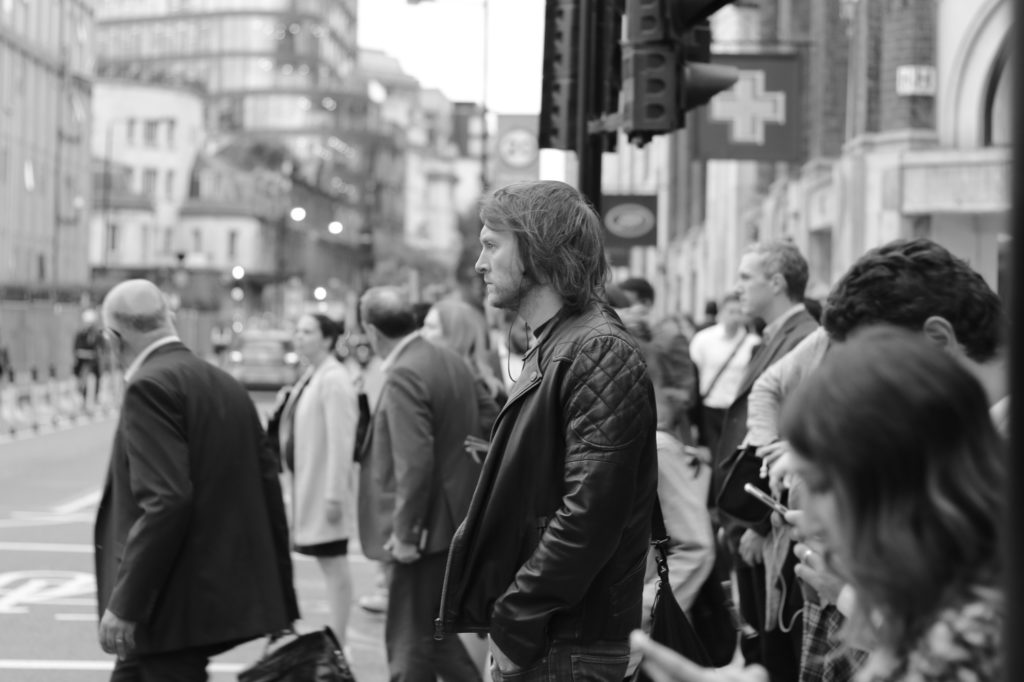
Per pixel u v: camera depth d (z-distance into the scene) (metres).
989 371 3.82
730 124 20.00
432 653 7.18
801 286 6.87
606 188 64.75
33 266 69.06
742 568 6.58
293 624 6.10
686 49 8.67
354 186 169.75
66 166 75.44
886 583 1.97
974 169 20.72
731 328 12.68
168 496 5.50
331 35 175.50
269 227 125.88
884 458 1.97
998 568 1.95
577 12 9.27
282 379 41.94
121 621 5.53
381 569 10.77
